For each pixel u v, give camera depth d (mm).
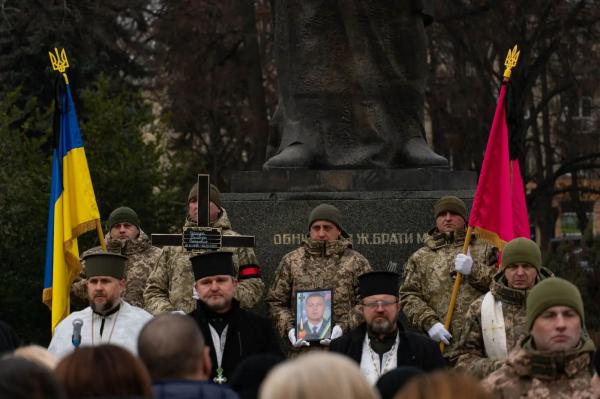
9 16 33875
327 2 15016
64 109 13359
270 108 39250
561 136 39219
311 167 14781
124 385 6008
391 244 14219
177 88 37188
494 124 12719
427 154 14961
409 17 15109
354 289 12625
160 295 12594
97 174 28188
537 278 10531
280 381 5008
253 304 12367
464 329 10648
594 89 35781
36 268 26031
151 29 38031
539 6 34250
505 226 12477
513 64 12977
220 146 39938
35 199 25969
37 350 6609
